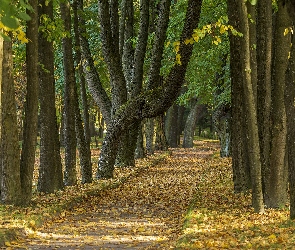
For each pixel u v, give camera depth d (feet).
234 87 52.80
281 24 41.98
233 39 51.19
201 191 59.77
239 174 54.39
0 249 30.58
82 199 55.11
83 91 74.33
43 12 54.75
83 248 32.48
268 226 35.24
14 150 45.68
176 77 65.36
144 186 69.92
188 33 58.95
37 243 33.71
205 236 33.27
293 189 36.09
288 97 34.63
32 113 46.96
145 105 71.61
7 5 16.89
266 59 44.06
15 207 44.86
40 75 56.29
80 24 72.49
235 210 44.04
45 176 57.41
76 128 70.85
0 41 40.22
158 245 33.47
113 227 41.42
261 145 44.65
